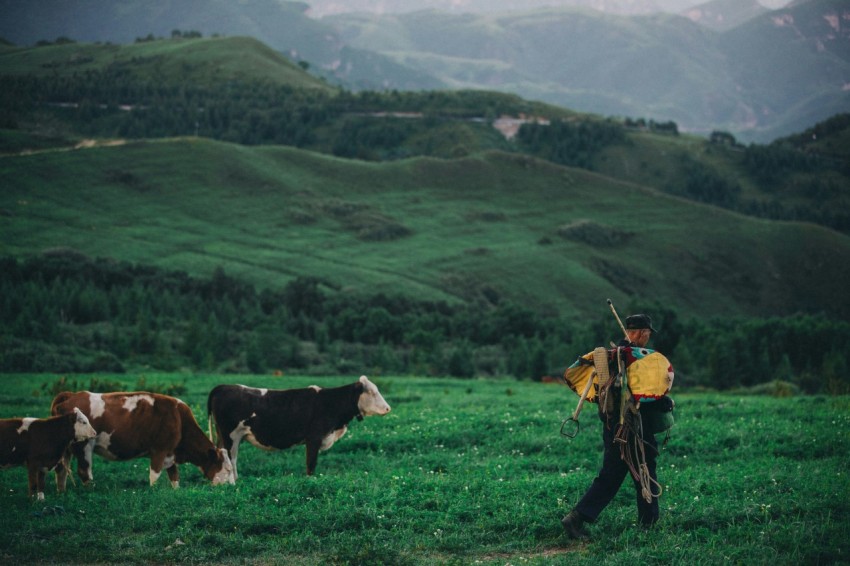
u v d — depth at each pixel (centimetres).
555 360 7000
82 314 7281
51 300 7256
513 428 1817
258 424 1421
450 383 4466
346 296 10594
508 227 16988
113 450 1307
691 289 16250
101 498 1108
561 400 2669
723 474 1172
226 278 9625
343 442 1694
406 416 2155
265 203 15962
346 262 13438
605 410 832
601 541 818
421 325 8381
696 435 1631
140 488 1284
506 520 904
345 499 1000
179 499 1046
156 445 1323
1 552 831
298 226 15100
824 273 17412
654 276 16212
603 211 18888
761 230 18475
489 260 14750
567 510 925
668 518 884
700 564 731
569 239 16775
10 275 8694
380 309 8056
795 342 8112
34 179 14862
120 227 13612
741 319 10725
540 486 1066
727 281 16775
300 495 1031
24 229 12562
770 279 17062
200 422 1983
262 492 1063
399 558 785
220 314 7994
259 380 4122
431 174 19250
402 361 6712
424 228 16138
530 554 811
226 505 998
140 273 10038
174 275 10044
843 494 942
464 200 18388
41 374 4269
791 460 1295
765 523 858
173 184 15938
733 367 6362
